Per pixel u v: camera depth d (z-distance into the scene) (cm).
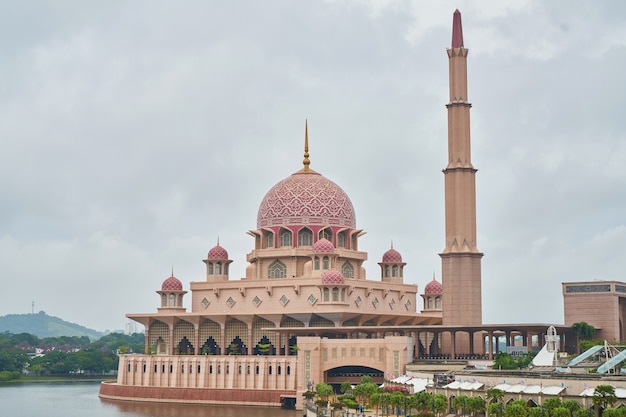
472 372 19150
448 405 18412
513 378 17600
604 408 15225
